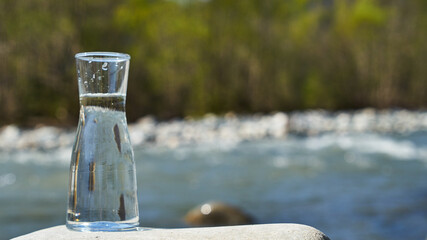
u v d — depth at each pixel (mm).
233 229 1030
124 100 1030
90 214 1001
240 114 17969
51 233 1003
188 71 17781
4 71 15859
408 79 21281
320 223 4625
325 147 9797
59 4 16609
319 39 20109
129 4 17688
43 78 16203
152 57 17531
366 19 20969
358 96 20531
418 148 9562
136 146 10352
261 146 10078
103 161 999
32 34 16266
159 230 1031
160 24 18000
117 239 957
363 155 8781
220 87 18188
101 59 991
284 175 7137
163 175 7234
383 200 5488
